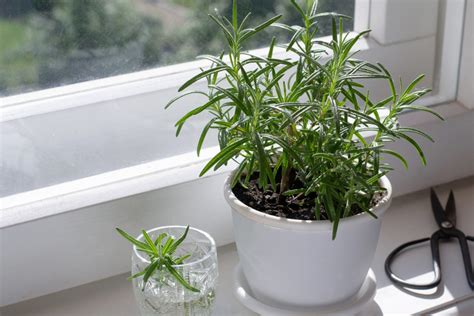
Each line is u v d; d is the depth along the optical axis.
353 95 0.81
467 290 0.92
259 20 0.99
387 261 0.96
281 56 1.02
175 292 0.80
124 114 0.93
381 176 0.80
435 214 1.03
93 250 0.92
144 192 0.92
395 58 1.08
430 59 1.10
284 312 0.82
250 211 0.78
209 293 0.83
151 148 0.97
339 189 0.77
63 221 0.89
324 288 0.81
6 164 0.89
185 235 0.80
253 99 0.76
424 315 0.88
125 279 0.95
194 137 0.99
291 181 0.85
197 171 0.96
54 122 0.90
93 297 0.92
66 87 0.90
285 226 0.75
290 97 0.79
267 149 0.84
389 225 1.05
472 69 1.08
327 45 0.79
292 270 0.79
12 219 0.86
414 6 1.05
